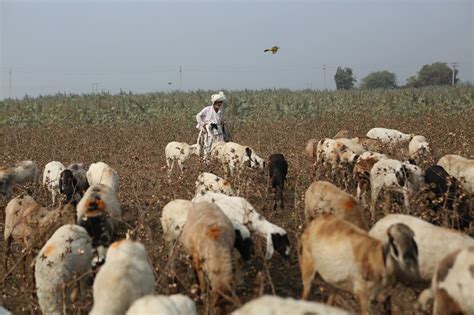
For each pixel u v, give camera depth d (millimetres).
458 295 5703
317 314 4312
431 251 6773
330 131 23531
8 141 22781
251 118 31891
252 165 13273
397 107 33438
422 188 9797
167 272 7594
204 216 7828
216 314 6930
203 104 35094
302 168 14102
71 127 28875
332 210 8797
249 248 8320
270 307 4477
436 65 100250
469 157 15273
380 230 7340
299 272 8695
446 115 28484
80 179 13047
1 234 11281
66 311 7215
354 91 42938
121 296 6023
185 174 12492
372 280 6348
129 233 8742
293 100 36219
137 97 38875
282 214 11719
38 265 7254
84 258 7566
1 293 7879
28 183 12961
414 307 6848
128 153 19125
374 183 10867
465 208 9375
